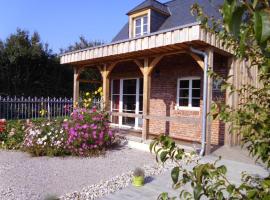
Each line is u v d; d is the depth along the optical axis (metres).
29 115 13.88
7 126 9.37
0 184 5.11
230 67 8.39
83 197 4.48
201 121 7.42
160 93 10.86
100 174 5.86
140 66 9.27
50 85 20.20
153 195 4.57
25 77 19.17
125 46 8.72
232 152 7.63
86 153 7.69
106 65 10.73
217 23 2.48
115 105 13.08
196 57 7.64
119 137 9.59
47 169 6.20
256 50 1.76
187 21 10.52
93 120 8.36
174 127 10.34
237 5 0.81
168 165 6.35
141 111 11.79
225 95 7.88
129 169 6.27
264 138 1.65
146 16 11.91
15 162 6.80
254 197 1.18
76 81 12.48
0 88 18.36
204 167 1.30
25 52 18.86
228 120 1.93
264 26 0.71
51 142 7.74
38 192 4.72
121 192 4.72
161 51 8.36
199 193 1.28
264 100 2.11
